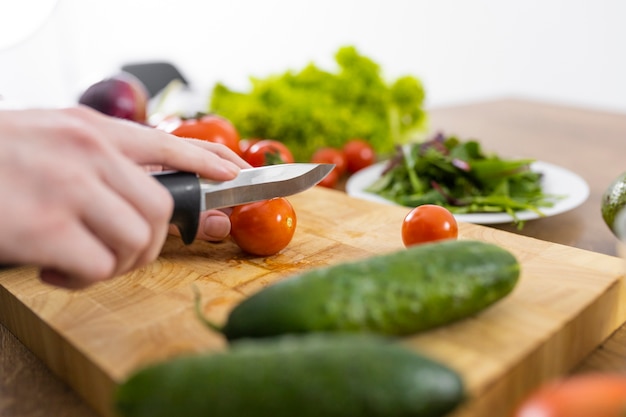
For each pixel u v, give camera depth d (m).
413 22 1.75
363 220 0.52
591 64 1.50
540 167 0.62
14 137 0.33
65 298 0.41
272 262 0.46
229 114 0.73
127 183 0.34
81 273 0.33
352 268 0.34
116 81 0.66
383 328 0.33
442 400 0.28
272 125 0.71
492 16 1.63
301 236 0.49
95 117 0.37
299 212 0.54
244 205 0.45
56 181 0.33
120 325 0.38
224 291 0.42
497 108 0.99
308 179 0.45
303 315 0.32
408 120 0.79
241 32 1.70
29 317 0.40
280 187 0.44
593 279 0.41
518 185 0.59
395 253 0.36
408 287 0.34
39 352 0.40
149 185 0.35
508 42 1.63
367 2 1.77
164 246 0.48
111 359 0.36
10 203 0.32
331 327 0.32
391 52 1.80
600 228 0.53
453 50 1.73
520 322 0.37
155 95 1.06
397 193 0.61
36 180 0.33
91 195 0.33
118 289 0.42
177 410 0.28
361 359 0.28
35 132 0.33
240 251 0.47
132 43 1.56
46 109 0.37
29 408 0.37
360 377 0.28
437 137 0.68
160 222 0.35
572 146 0.75
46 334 0.39
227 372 0.28
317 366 0.28
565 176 0.60
